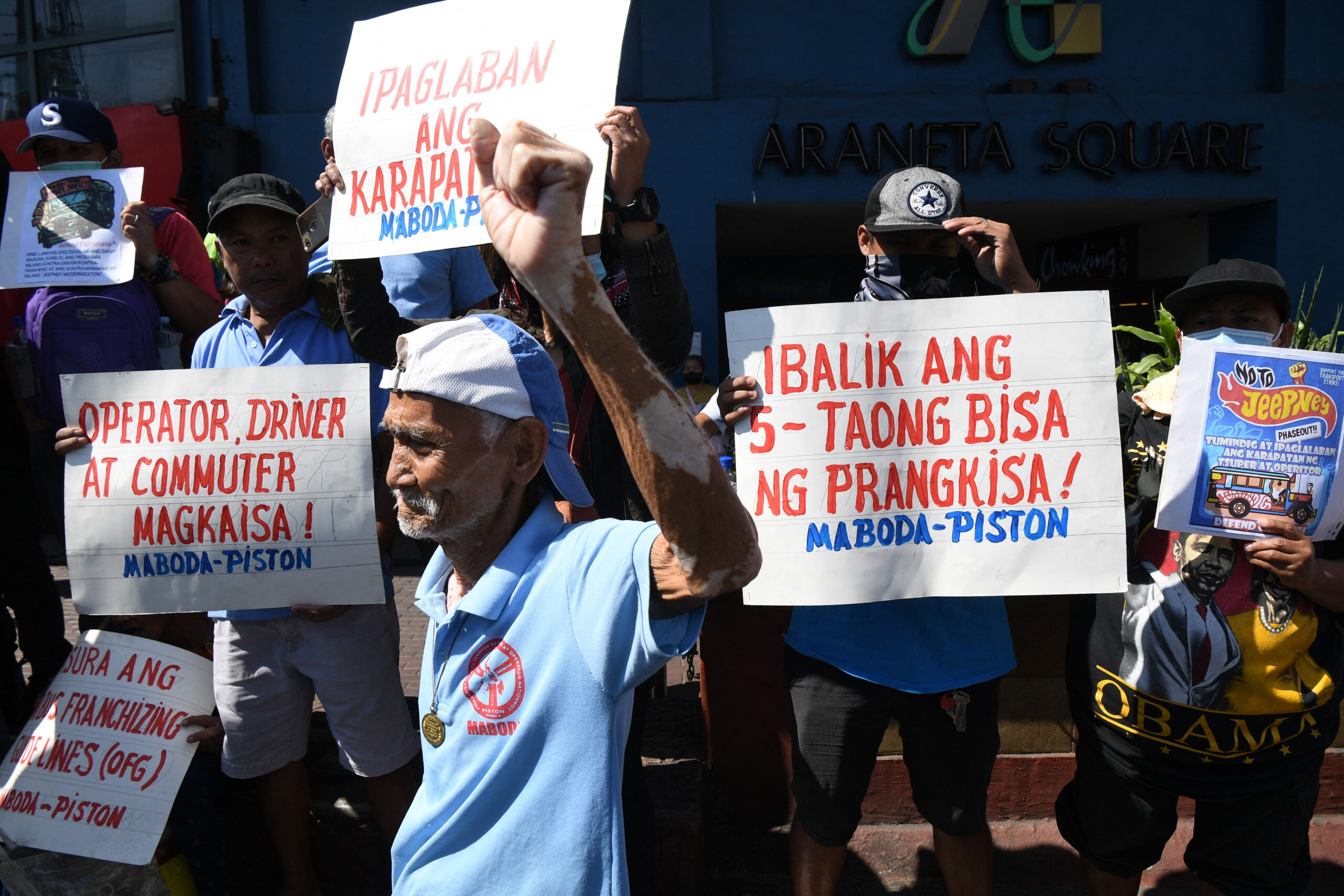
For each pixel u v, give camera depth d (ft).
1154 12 29.27
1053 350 6.81
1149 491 7.22
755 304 41.01
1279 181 29.25
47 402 9.89
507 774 4.59
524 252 3.37
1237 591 6.90
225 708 8.25
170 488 7.96
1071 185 29.09
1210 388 6.66
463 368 4.51
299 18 27.48
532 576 4.71
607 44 6.06
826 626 7.54
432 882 4.72
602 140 5.98
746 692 10.06
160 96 27.02
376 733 8.42
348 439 7.88
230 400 7.95
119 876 8.13
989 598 7.59
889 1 28.55
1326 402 6.62
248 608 7.92
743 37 28.48
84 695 8.33
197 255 10.57
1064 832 8.18
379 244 6.74
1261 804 7.15
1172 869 9.99
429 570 5.50
